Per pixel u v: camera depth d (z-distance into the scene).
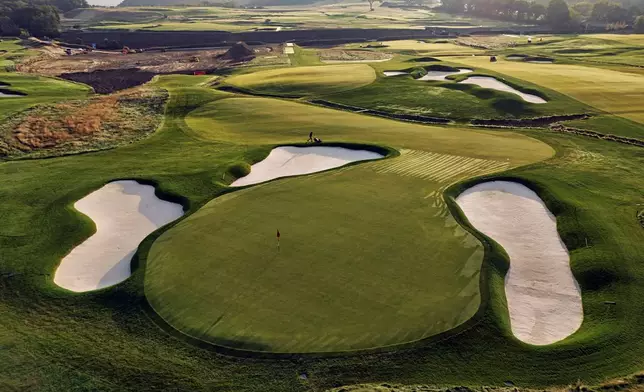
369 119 60.59
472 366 20.72
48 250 30.19
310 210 33.88
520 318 24.23
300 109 64.81
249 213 33.59
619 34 151.88
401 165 42.59
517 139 51.53
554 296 25.88
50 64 112.31
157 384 19.92
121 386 19.84
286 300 24.39
